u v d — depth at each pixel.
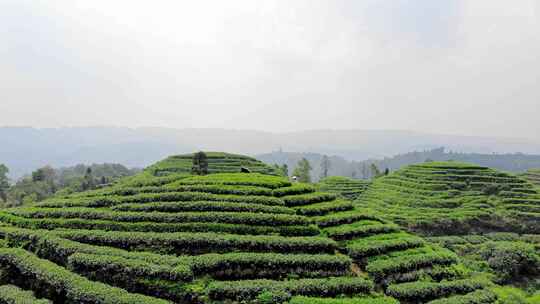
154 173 88.12
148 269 24.11
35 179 126.50
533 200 74.56
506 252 44.59
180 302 23.20
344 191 105.69
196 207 33.38
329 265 27.09
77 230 30.31
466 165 93.69
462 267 32.53
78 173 198.25
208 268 25.22
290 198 37.00
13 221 33.41
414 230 66.69
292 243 28.56
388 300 24.06
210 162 96.62
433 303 25.41
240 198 35.50
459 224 67.81
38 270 24.66
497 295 28.50
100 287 22.66
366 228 33.50
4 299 22.27
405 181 90.06
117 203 35.94
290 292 23.88
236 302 23.03
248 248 28.08
